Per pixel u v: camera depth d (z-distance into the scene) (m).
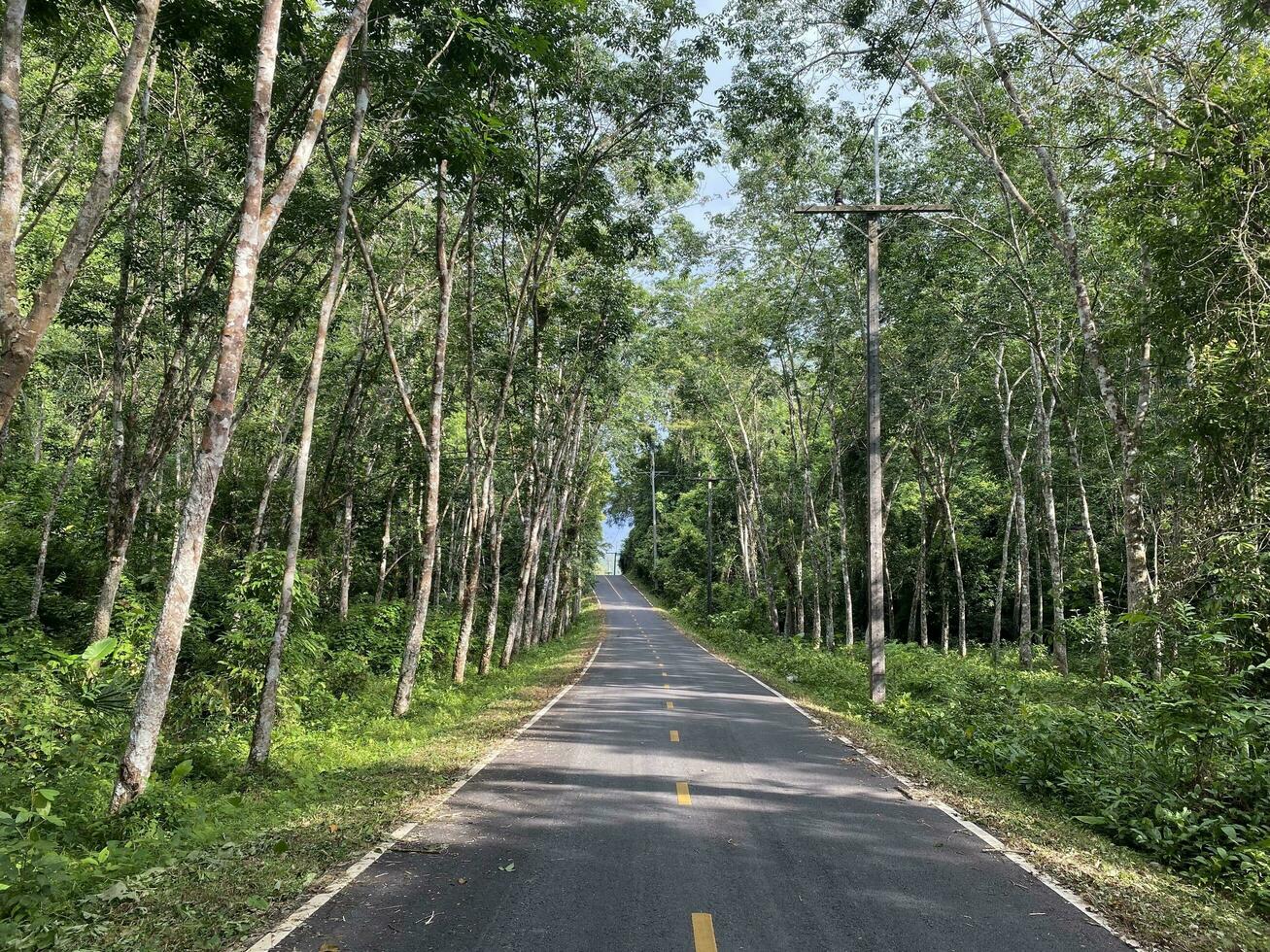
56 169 15.76
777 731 12.12
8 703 9.04
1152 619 8.69
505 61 11.30
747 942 4.28
